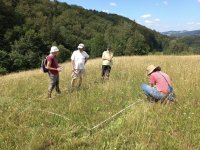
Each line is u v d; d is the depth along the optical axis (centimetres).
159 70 934
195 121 764
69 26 11244
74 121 830
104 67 1511
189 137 678
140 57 2866
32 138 691
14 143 695
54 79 1153
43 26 8575
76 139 694
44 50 7569
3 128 780
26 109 913
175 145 645
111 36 9300
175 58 2520
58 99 1079
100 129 760
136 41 8512
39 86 1409
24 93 1239
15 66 6644
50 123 830
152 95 883
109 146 654
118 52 8450
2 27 7494
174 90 1016
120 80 1370
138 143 661
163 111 812
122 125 747
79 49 1282
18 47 6969
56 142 688
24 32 7531
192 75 1265
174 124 751
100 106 958
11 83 1513
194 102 898
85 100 1019
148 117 783
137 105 880
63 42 9350
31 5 10894
